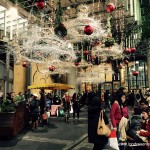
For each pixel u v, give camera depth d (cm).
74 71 3609
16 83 2377
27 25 1633
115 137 683
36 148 877
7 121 1062
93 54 2108
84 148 914
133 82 4188
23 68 2423
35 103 1366
